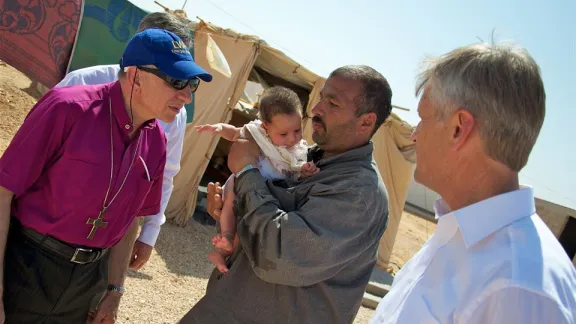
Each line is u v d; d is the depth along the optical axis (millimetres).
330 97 2199
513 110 1219
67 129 2004
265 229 2010
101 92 2135
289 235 1960
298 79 9945
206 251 7746
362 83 2164
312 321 2094
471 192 1343
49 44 6801
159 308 5184
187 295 5820
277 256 1974
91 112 2055
